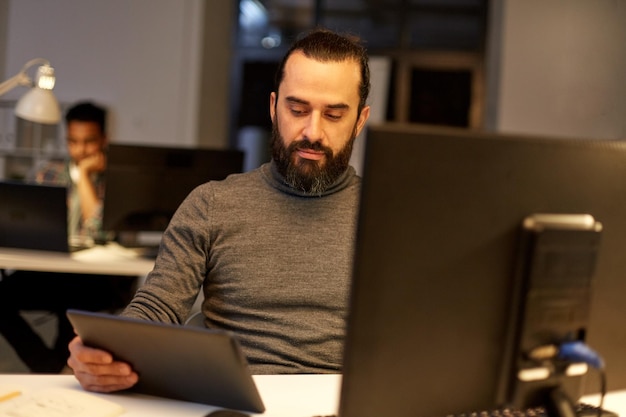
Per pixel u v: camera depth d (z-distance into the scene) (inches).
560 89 197.2
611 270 35.6
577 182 33.9
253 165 249.1
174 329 37.7
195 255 56.8
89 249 122.0
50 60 222.8
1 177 218.5
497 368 33.9
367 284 30.8
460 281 32.2
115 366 41.8
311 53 55.1
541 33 200.1
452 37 238.8
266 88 247.4
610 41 187.2
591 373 37.0
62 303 118.3
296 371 54.2
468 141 31.3
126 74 221.0
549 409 34.4
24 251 112.7
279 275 56.2
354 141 58.4
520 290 32.9
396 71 240.8
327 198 58.7
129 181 114.9
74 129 139.3
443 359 32.7
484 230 32.2
